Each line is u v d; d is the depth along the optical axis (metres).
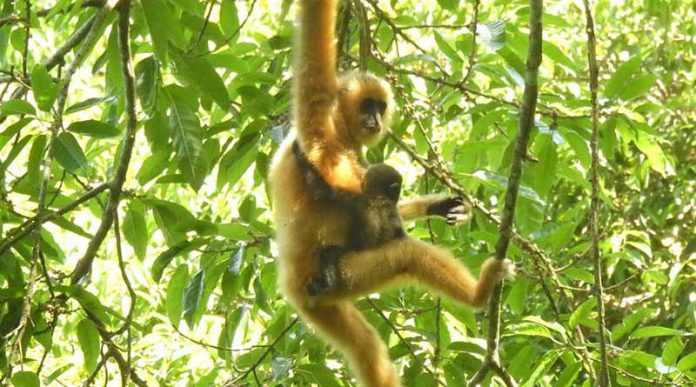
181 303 12.70
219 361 16.41
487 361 10.54
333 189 10.98
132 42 12.90
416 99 14.47
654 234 20.97
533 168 12.96
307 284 10.95
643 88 12.50
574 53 21.86
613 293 21.28
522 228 13.09
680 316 18.70
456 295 10.70
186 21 12.30
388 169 11.27
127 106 10.91
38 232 9.93
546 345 17.25
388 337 12.79
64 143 10.20
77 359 17.39
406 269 10.90
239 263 11.70
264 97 12.59
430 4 17.70
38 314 11.10
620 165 21.95
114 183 10.92
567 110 13.09
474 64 13.28
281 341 12.98
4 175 11.53
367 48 13.00
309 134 10.79
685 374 11.20
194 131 12.18
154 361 17.27
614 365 11.74
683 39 22.03
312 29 10.57
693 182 20.59
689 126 20.55
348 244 11.04
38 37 19.34
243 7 20.19
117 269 17.58
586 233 21.09
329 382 12.01
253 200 12.35
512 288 12.84
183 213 11.99
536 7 9.16
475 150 13.43
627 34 22.58
